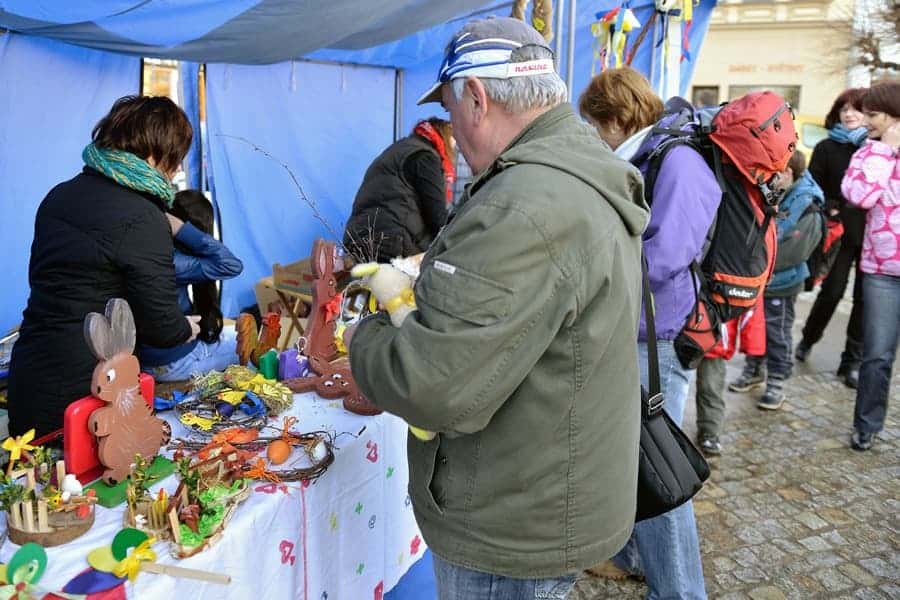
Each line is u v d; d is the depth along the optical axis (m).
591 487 1.23
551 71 1.25
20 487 1.27
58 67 3.39
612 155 1.24
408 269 1.78
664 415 1.84
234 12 2.50
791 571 2.73
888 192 3.29
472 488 1.24
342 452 1.68
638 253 1.28
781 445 3.81
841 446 3.81
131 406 1.48
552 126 1.23
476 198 1.17
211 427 1.74
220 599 1.33
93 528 1.32
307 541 1.57
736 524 3.04
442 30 4.86
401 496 2.02
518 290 1.06
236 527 1.36
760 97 2.18
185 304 2.22
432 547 1.31
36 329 1.76
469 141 1.30
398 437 1.96
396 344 1.11
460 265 1.08
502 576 1.29
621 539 1.31
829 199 4.55
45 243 1.75
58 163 3.49
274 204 4.92
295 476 1.54
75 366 1.73
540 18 3.02
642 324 2.19
